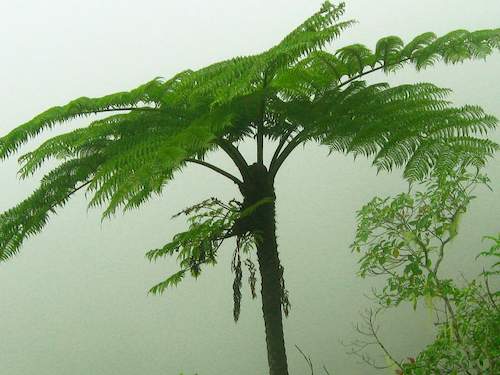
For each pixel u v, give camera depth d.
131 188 2.36
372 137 2.91
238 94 2.58
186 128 2.68
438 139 2.86
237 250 3.09
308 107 2.98
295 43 2.36
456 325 2.71
